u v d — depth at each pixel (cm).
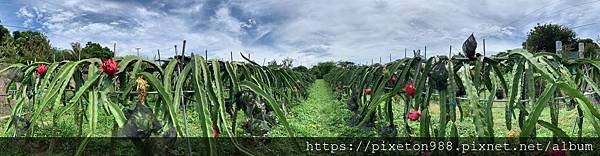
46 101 303
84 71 441
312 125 608
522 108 290
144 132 252
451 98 286
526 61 277
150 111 261
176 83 327
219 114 346
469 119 591
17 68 476
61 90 309
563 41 2838
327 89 1777
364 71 638
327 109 857
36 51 1761
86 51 1702
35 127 458
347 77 1023
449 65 293
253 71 488
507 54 295
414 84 337
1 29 2220
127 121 254
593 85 291
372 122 454
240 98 378
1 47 1578
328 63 3269
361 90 574
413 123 604
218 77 326
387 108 399
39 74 418
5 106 682
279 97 716
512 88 280
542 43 2903
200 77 304
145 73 301
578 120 335
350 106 608
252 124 391
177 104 301
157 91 305
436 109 787
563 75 279
